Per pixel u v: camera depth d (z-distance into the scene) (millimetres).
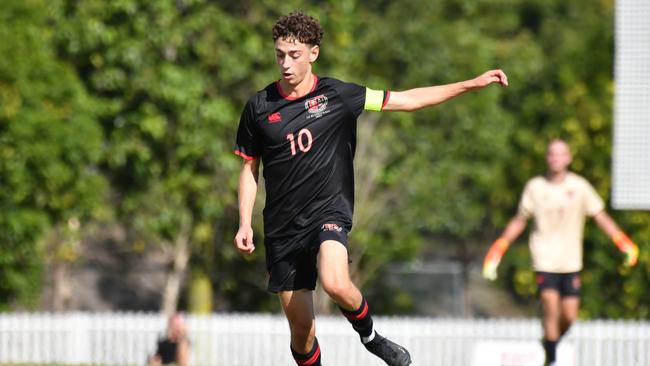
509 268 86375
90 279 100938
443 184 81750
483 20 101250
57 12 69312
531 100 85938
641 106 45875
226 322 61250
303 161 20969
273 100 21141
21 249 62125
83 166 65438
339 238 20688
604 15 107500
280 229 21297
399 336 61406
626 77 45938
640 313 73250
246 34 72438
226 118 71812
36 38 64562
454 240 96000
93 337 61562
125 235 87000
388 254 80250
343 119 21125
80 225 74375
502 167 84188
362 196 76250
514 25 107625
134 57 69875
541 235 37062
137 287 101750
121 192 74562
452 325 61062
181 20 72312
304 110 20984
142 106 71312
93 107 69375
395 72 84688
